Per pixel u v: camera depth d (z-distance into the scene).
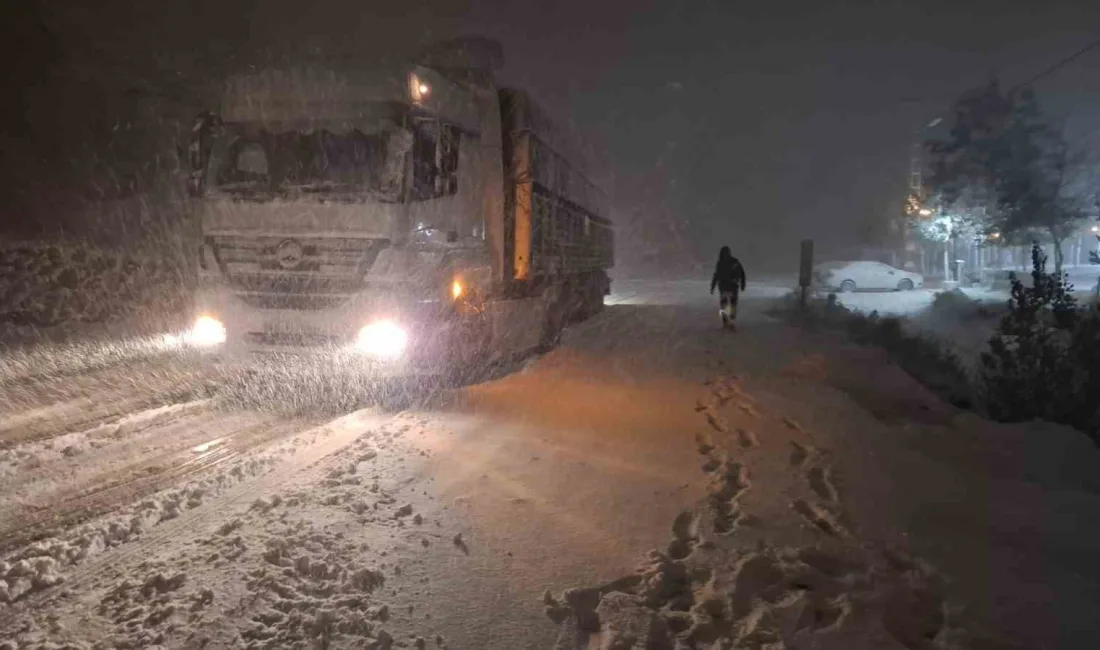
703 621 4.35
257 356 10.34
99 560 5.02
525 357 14.83
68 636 4.07
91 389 10.74
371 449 7.60
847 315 23.61
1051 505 6.23
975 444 8.16
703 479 6.97
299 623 4.20
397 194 10.15
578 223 20.70
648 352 15.77
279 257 10.19
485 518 5.82
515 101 13.69
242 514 5.76
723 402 10.47
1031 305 10.96
